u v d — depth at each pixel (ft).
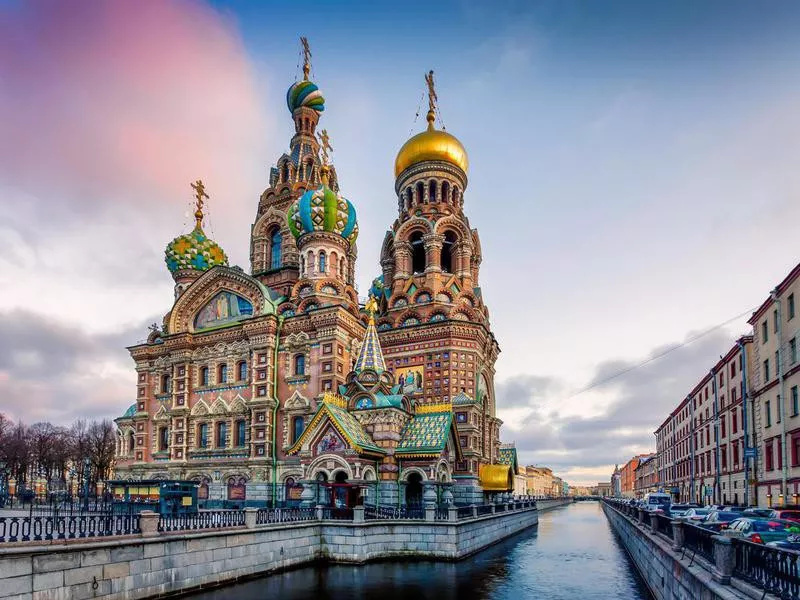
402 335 215.10
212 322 212.43
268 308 197.26
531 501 257.55
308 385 186.29
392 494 152.66
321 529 128.16
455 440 169.17
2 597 65.31
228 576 101.14
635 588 103.40
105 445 354.13
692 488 294.87
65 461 371.56
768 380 177.27
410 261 238.48
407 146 252.42
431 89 261.85
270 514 116.16
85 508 155.43
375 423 157.99
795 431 152.15
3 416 389.60
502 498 229.45
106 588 78.28
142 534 85.25
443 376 206.28
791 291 156.56
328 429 148.05
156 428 210.18
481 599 93.50
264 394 189.78
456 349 207.72
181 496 132.67
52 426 410.31
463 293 224.53
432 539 130.72
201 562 95.76
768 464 176.14
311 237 206.69
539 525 266.57
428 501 150.10
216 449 195.31
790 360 157.89
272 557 112.37
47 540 71.97
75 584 74.02
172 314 215.51
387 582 105.19
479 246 258.57
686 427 318.45
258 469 182.80
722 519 126.00
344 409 160.56
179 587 90.99
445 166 246.47
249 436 189.67
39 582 69.62
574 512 444.96
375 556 128.26
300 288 203.92
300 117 259.60
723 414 232.94
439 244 231.71
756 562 50.49
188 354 208.33
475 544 147.95
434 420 163.32
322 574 111.96
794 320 154.81
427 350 210.59
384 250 257.55
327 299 197.36
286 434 185.06
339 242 209.36
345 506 146.00
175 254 244.63
